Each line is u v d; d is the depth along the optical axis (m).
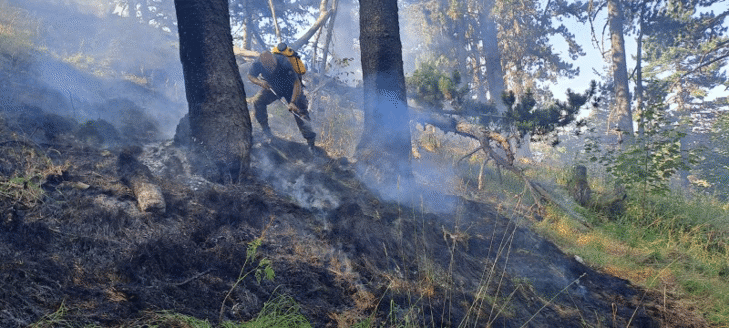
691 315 5.41
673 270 6.47
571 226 7.41
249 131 5.41
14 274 2.87
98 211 3.69
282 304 3.53
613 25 21.92
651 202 8.80
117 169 4.52
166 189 4.46
